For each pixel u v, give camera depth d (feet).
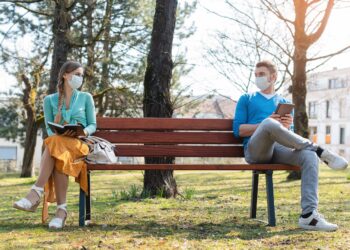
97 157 14.97
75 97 15.61
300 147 14.32
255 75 16.47
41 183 14.24
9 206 21.94
